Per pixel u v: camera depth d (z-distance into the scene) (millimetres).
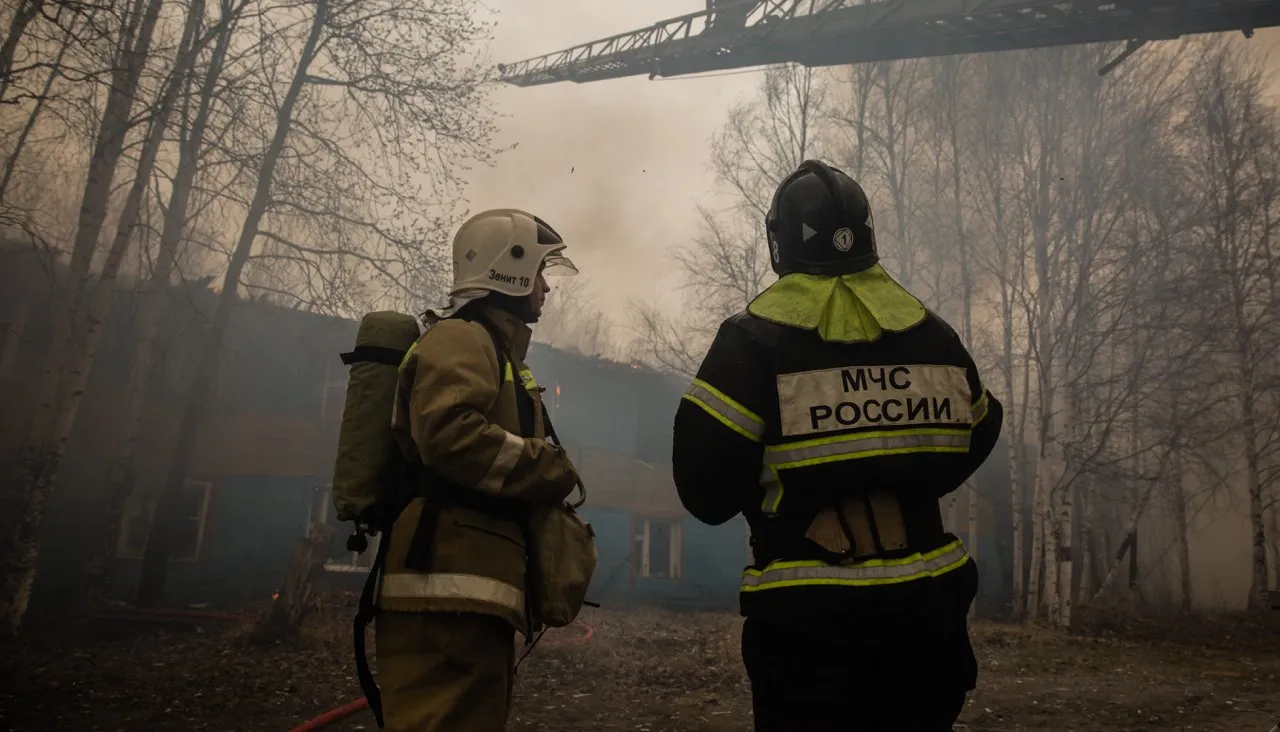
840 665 1718
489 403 2031
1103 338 19406
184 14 15141
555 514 2150
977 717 7910
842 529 1766
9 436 14984
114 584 16109
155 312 15586
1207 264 21984
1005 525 28828
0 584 11633
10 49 10695
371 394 2166
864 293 1914
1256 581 24031
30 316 15883
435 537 1997
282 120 15422
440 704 1879
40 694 7453
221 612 14242
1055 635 17156
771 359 1837
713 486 1839
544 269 2375
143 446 16938
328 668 9211
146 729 6402
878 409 1811
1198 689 10242
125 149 12703
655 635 14328
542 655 10609
